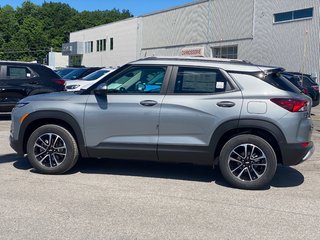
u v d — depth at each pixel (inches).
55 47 4057.6
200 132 243.9
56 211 201.2
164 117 246.5
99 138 256.2
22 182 246.7
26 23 4042.8
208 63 250.2
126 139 253.1
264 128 236.2
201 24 1690.5
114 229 181.5
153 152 250.4
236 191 240.7
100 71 616.4
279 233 181.5
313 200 227.1
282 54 1300.4
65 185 242.7
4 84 498.6
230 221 193.8
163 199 222.4
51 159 263.7
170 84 250.5
